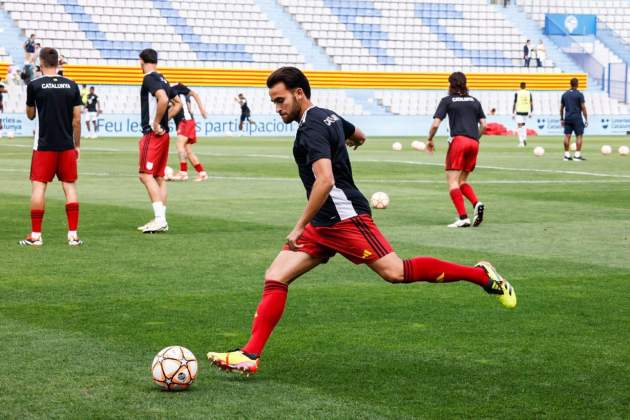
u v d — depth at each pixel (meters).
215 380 7.63
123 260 13.54
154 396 7.14
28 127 58.00
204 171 28.11
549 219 18.80
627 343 8.98
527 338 9.15
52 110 14.59
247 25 67.44
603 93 74.31
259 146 47.66
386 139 59.72
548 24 75.06
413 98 69.56
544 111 72.38
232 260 13.59
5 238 15.59
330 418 6.64
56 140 14.67
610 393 7.34
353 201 7.92
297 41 68.88
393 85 68.81
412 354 8.50
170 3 66.06
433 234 16.55
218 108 64.50
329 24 70.06
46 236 15.84
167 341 8.88
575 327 9.64
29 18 61.09
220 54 66.00
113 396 7.13
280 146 47.66
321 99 67.06
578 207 21.05
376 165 34.31
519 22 75.94
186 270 12.76
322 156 7.55
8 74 58.00
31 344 8.71
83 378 7.61
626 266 13.39
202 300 10.81
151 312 10.15
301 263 7.91
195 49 65.31
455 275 8.39
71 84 14.72
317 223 7.94
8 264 13.16
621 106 74.50
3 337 8.98
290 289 11.55
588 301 10.96
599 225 17.91
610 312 10.37
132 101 61.91
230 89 65.00
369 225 7.99
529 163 36.44
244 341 8.91
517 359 8.35
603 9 79.69
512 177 29.48
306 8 70.19
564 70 74.25
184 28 65.62
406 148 48.03
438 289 11.66
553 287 11.82
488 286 8.57
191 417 6.64
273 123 64.62
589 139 63.09
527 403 7.05
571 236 16.38
